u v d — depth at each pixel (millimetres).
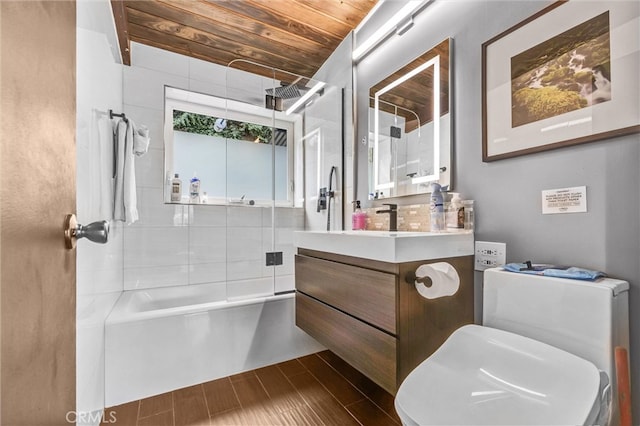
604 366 808
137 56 2254
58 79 548
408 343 1109
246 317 1819
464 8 1439
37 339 447
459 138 1455
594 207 991
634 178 908
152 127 2314
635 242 905
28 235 420
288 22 2061
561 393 692
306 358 1959
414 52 1729
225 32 2135
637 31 895
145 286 2291
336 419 1374
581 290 859
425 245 1168
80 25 1027
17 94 392
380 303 1156
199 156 2551
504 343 894
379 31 1916
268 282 2234
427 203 1637
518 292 995
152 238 2322
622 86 922
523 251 1185
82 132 1067
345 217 2326
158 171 2348
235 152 2646
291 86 2525
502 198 1261
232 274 2568
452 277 1228
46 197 487
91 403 1179
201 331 1692
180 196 2426
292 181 2742
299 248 1862
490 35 1319
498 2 1287
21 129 403
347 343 1334
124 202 1693
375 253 1175
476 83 1377
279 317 1916
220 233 2541
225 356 1750
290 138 2742
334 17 2039
